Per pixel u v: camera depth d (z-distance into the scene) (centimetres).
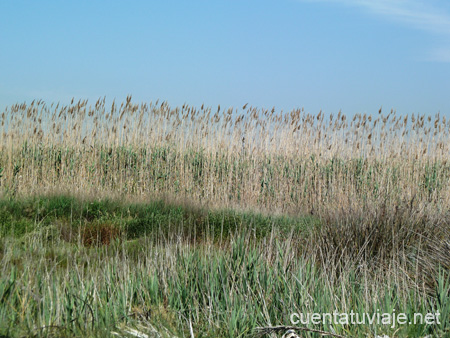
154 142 1847
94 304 477
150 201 1516
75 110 1806
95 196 1520
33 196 1450
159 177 1817
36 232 934
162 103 1855
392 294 544
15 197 1465
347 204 1479
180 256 587
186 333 452
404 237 803
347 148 1844
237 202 1744
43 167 1755
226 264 552
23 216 1222
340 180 1767
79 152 1808
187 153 1862
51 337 408
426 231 825
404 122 1806
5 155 1741
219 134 1858
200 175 1838
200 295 519
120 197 1552
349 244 777
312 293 510
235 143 1853
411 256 691
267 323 457
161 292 520
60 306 463
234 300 488
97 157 1814
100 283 541
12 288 488
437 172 1767
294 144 1888
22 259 670
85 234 1036
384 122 1825
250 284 526
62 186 1711
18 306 461
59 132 1800
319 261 702
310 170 1814
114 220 1195
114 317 455
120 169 1783
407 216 873
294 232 984
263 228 1141
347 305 490
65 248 832
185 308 498
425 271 616
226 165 1850
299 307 484
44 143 1781
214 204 1595
